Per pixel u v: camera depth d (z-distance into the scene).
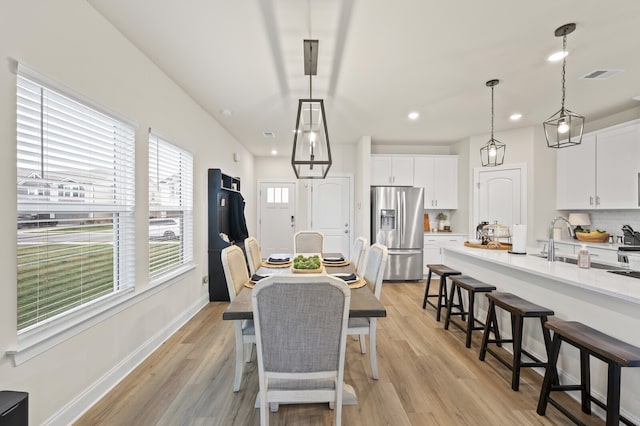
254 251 2.96
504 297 2.30
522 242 2.77
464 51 2.35
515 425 1.69
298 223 6.35
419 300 4.05
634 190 3.31
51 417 1.55
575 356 1.95
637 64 2.55
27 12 1.43
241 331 1.97
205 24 2.02
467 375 2.20
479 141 4.94
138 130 2.32
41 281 1.57
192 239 3.37
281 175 6.53
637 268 2.16
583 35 2.13
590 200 3.82
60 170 1.67
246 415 1.77
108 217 2.05
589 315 1.83
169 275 2.83
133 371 2.22
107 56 1.97
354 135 5.07
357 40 2.20
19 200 1.45
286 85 2.99
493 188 4.75
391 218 5.04
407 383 2.10
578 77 2.79
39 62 1.49
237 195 4.72
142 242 2.38
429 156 5.37
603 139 3.66
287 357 1.38
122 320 2.13
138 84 2.32
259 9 1.86
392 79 2.85
